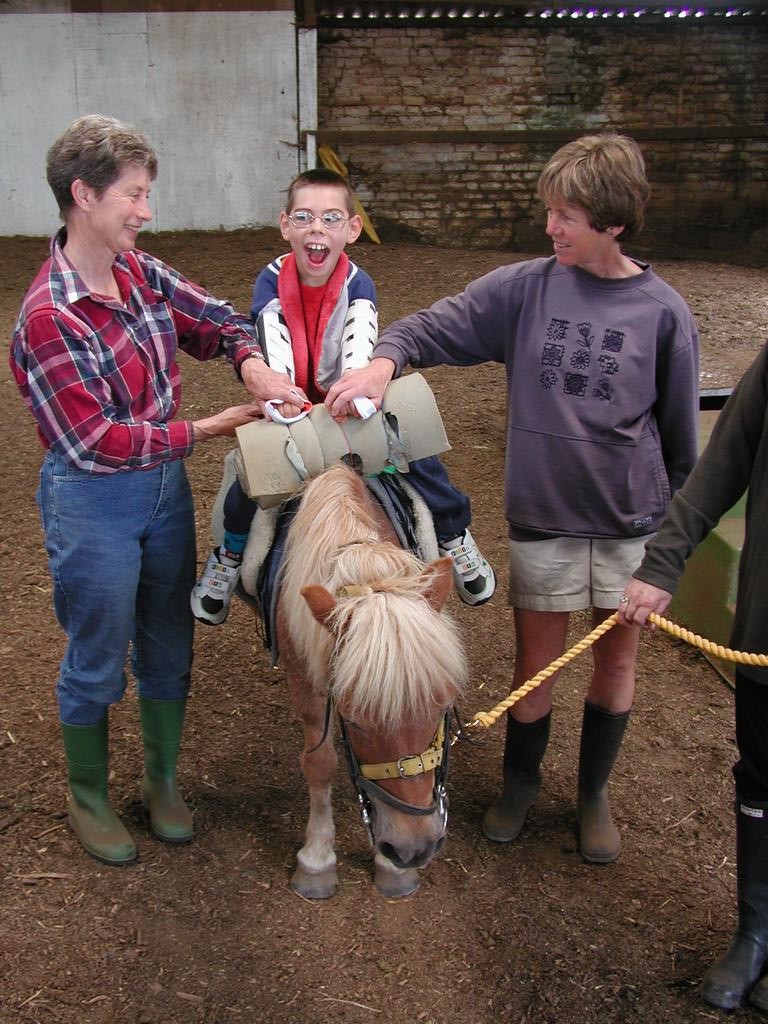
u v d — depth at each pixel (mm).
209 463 5043
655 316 2236
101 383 2146
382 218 10562
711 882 2582
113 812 2609
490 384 6309
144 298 2297
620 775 2967
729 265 9906
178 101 9750
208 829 2693
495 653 3549
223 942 2340
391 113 10297
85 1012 2148
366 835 2713
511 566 2498
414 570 1987
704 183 10828
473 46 10180
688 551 2137
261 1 9523
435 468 2449
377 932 2391
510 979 2275
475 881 2559
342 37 10031
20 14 9320
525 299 2336
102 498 2252
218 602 2441
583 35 10234
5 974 2221
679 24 10289
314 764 2387
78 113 9664
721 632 3547
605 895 2525
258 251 9453
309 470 2227
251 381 2299
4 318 7438
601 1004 2215
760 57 10461
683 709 3289
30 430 5473
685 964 2326
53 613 3709
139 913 2406
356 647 1790
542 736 2617
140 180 2078
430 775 1916
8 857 2549
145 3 9398
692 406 2316
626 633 2443
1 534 4289
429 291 8320
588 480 2309
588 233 2139
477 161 10461
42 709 3143
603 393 2258
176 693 2592
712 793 2908
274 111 9898
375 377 2252
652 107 10547
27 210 9898
